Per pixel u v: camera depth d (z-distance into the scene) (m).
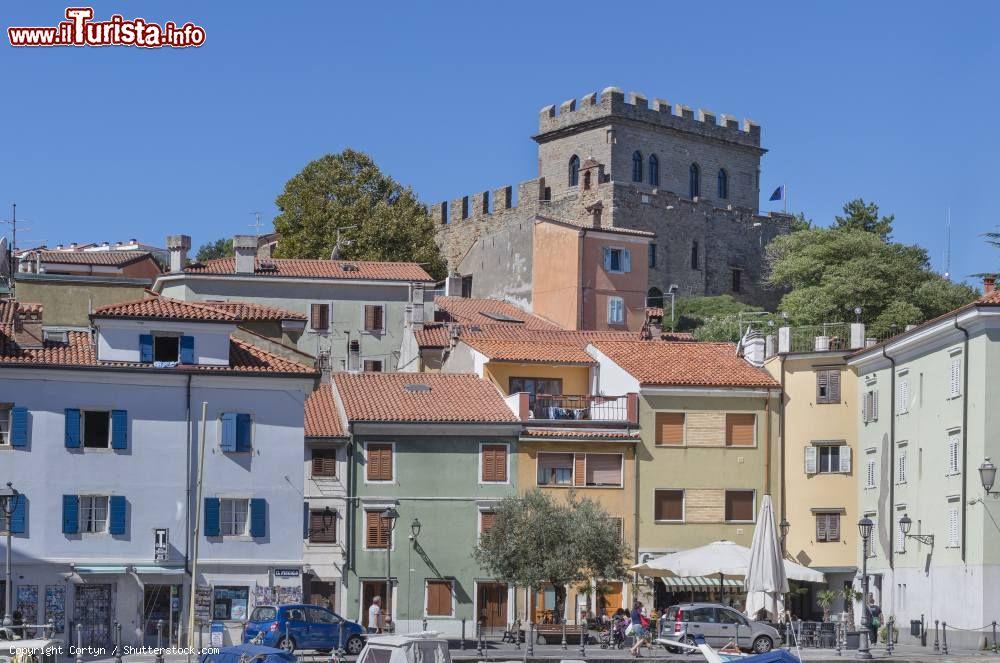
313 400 78.31
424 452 75.50
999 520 65.81
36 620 62.62
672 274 149.12
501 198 153.88
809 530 79.56
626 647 65.88
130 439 64.56
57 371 63.84
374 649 48.81
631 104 153.25
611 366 82.00
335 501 74.44
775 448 80.25
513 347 84.12
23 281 72.12
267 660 46.69
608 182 146.38
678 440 79.31
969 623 66.31
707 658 46.94
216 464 65.44
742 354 84.62
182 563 64.50
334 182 129.50
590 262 119.69
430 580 74.69
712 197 159.38
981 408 66.62
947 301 126.38
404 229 127.94
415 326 96.75
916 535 71.25
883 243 133.38
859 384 79.75
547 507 70.69
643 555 77.81
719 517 79.19
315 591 74.00
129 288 72.94
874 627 69.88
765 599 71.19
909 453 73.62
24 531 63.00
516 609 75.31
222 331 66.00
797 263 132.75
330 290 101.62
